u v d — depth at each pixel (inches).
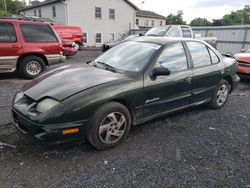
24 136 115.6
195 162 118.8
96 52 689.6
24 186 95.9
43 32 288.7
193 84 165.3
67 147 125.7
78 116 110.9
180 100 159.9
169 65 150.8
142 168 111.5
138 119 139.3
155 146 132.3
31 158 114.6
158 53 146.3
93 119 116.2
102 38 1050.1
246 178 108.3
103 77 129.9
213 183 103.7
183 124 164.9
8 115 163.8
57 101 109.6
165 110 152.6
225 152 130.2
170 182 102.8
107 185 98.9
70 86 118.4
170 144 135.4
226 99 205.6
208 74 175.6
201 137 146.5
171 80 148.5
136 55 150.6
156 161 117.7
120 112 126.0
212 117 181.5
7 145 124.3
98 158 117.9
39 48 283.3
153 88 139.2
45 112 107.6
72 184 98.3
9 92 223.5
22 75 282.8
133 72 137.2
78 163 112.9
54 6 983.0
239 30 653.3
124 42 174.6
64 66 156.1
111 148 127.7
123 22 1100.5
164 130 153.4
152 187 99.1
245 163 120.4
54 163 111.8
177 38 169.0
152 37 172.6
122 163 114.7
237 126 166.9
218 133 153.6
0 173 102.6
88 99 113.0
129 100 129.3
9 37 264.2
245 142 143.3
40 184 97.5
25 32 274.8
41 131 107.5
